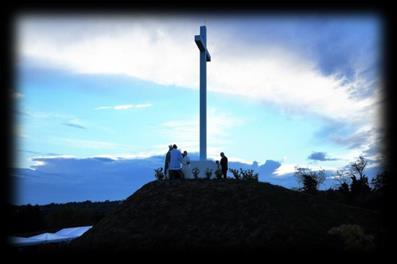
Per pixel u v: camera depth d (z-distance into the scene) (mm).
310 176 41500
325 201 20469
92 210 52938
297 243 15352
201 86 25734
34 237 23328
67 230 25375
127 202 20453
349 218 18188
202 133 25250
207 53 26500
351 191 37219
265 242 15602
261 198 19078
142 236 17062
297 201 19484
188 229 17109
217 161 24406
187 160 24312
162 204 19391
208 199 19344
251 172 25344
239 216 17656
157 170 24547
